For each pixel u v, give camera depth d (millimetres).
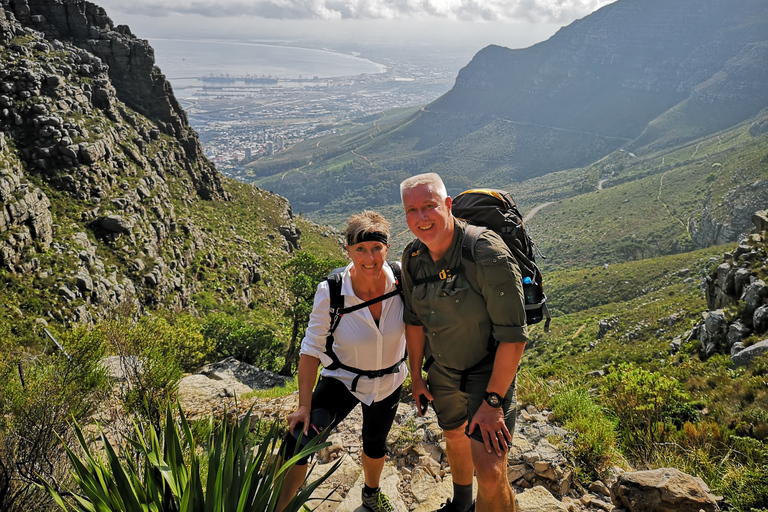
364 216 3031
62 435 3828
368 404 3178
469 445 3229
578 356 44438
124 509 2260
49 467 3287
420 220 2652
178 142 73062
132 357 5348
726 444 5691
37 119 43938
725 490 4281
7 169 32781
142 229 45781
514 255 2840
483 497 2658
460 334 2832
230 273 58812
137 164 55531
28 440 3445
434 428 4805
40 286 30359
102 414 4734
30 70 46594
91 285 32906
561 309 102188
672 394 6324
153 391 4754
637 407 5895
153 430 2561
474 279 2697
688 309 39562
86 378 5027
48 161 43094
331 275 3150
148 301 40562
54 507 3125
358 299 3088
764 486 4070
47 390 4289
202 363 14680
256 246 74562
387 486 3965
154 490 2338
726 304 21641
